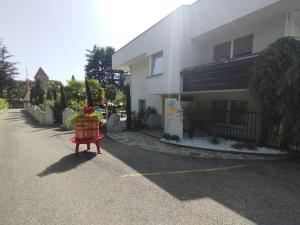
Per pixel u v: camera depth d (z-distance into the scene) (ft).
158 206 12.25
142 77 57.16
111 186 15.12
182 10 34.04
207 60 36.35
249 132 29.14
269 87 21.75
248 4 24.45
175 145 28.50
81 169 18.85
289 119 20.89
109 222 10.67
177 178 16.69
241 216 11.19
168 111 32.71
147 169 18.92
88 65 177.27
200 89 31.07
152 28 42.11
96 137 24.54
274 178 16.63
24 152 25.16
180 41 34.53
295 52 21.53
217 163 20.68
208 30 30.71
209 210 11.80
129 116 44.68
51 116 55.77
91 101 53.42
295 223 10.58
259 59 22.49
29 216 11.25
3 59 181.06
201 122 31.01
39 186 15.11
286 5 22.20
